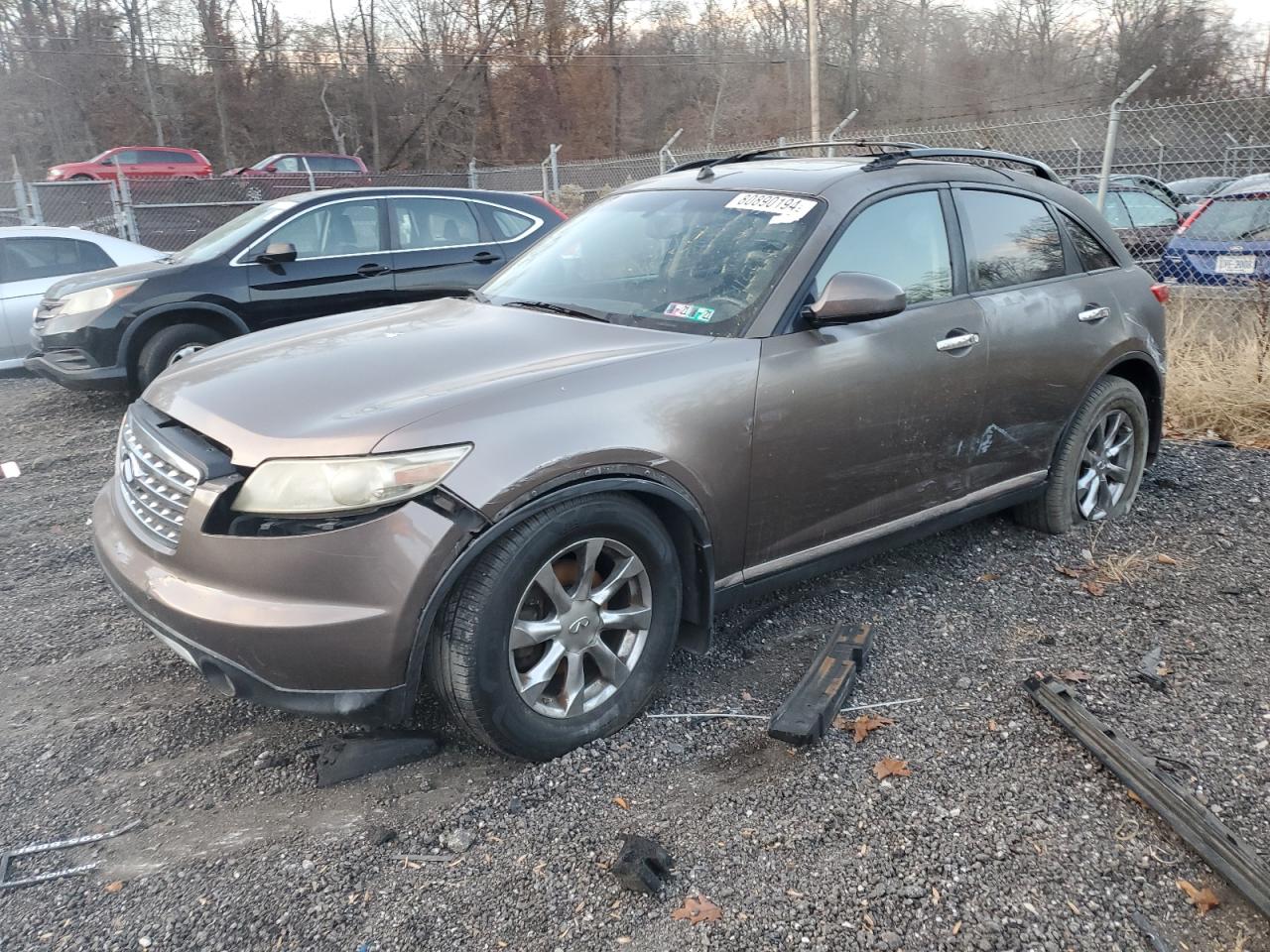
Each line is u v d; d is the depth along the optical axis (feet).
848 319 11.48
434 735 10.69
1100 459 16.22
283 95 133.39
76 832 9.34
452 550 9.18
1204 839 8.61
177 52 129.49
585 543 10.08
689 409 10.73
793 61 140.26
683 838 8.98
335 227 27.91
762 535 11.69
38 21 124.88
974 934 7.82
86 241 34.63
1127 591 13.87
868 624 12.62
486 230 30.01
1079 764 9.92
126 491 11.05
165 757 10.53
